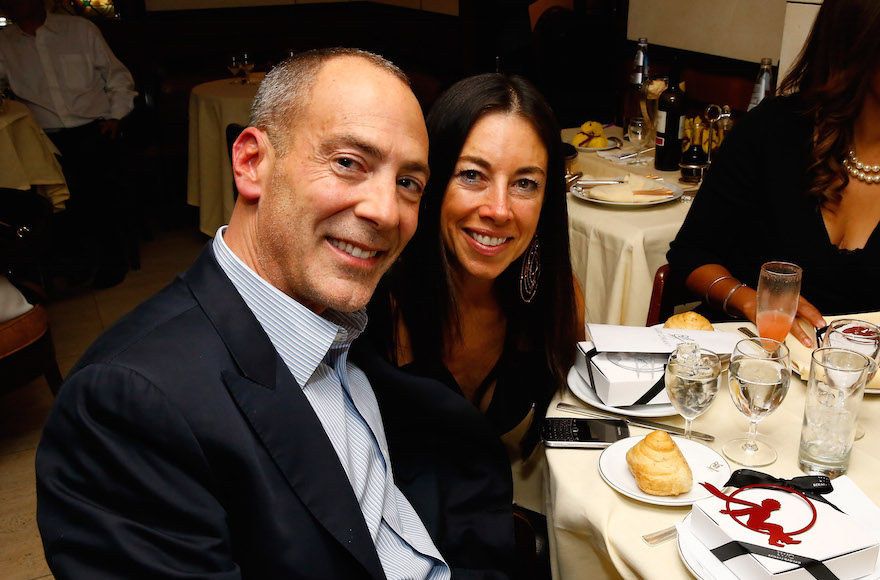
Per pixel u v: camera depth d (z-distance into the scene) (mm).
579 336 1645
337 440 1006
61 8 5020
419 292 1424
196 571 800
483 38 5109
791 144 1864
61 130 4359
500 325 1535
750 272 2016
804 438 1117
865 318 1552
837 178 1754
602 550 1045
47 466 807
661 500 1044
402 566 1087
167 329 892
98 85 4453
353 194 911
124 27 6000
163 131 5234
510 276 1460
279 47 6660
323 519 890
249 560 879
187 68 6285
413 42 6246
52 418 821
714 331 1449
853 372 1064
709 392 1124
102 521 777
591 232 2340
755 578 859
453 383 1483
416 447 1334
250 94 4332
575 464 1166
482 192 1327
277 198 921
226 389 874
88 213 4266
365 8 6879
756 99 2828
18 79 4273
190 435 823
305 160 903
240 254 975
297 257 938
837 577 855
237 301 932
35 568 2096
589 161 2906
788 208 1867
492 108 1298
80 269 4227
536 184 1338
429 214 1386
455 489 1324
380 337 1420
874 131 1707
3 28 4293
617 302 2271
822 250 1829
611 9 4441
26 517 2314
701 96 3979
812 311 1560
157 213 5348
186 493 817
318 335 972
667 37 4117
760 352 1182
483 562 1285
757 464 1140
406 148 925
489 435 1307
